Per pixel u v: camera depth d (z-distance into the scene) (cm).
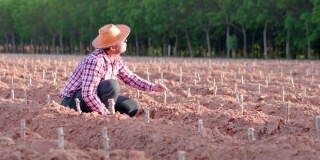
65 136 1145
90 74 1245
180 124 1141
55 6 10256
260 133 1225
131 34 9538
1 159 888
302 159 884
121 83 2194
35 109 1316
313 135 1146
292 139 945
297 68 4003
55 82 2183
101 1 9400
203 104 1616
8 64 3866
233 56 8012
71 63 4225
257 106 1539
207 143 999
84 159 880
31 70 3241
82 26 9919
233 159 920
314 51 7744
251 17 7019
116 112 1237
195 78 2620
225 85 2203
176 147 1002
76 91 1291
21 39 11562
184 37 9050
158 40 8819
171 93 1834
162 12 8012
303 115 1444
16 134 1073
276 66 4291
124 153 919
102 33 1250
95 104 1234
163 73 2853
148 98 1686
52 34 10756
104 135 900
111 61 1278
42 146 980
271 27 7444
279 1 6600
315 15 6228
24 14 10900
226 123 1279
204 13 7612
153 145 1027
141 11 8431
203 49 8862
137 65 4012
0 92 1922
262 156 906
